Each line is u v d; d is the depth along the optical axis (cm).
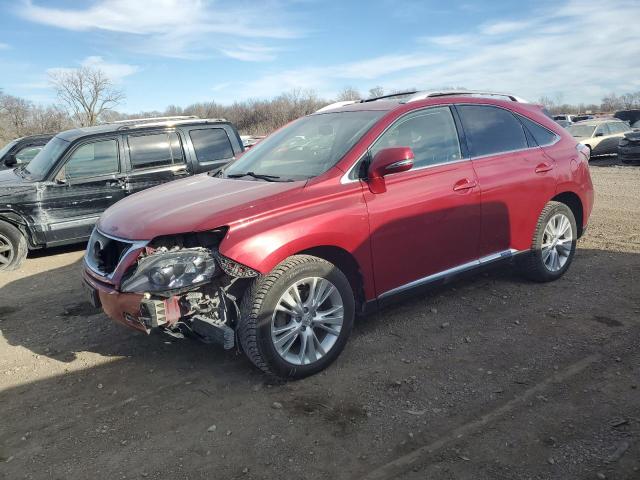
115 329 462
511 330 421
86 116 5269
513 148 486
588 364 362
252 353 339
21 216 688
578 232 557
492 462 268
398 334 421
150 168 765
